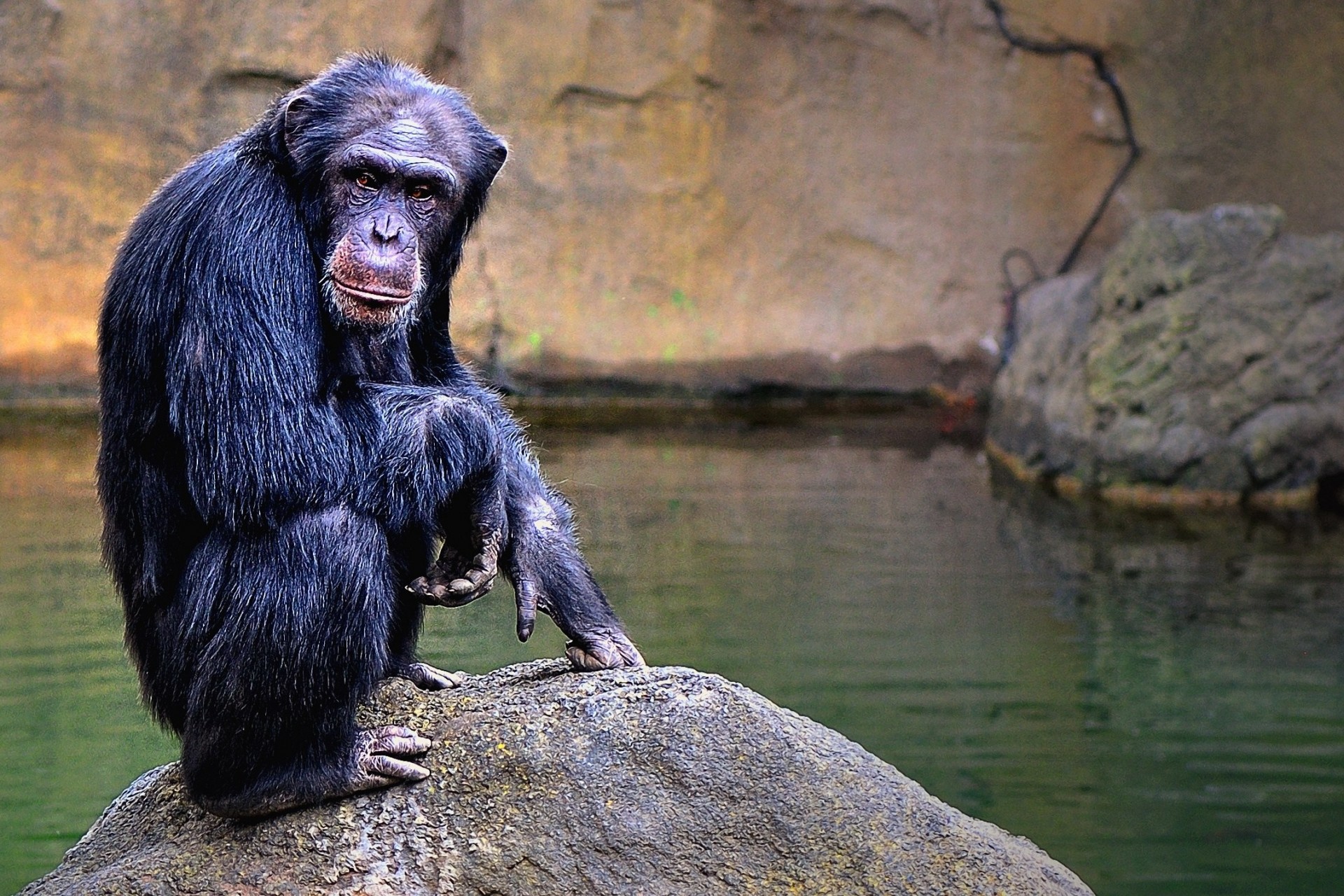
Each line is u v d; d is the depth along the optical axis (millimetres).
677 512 13961
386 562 5086
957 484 16281
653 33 19078
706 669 10062
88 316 17516
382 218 5348
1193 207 20391
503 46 18672
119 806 5668
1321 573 13117
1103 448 16578
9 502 12922
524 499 5676
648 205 19266
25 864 7242
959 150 20172
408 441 5125
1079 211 20344
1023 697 10000
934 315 20141
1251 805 8539
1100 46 20203
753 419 18969
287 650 4945
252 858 5105
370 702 5473
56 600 10195
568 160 18953
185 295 5070
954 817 5340
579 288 19031
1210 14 20203
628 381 19125
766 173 19688
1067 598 12219
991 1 20047
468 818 5125
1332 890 7531
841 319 19969
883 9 19812
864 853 5109
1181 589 12609
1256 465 16172
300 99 5371
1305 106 20203
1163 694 10086
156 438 5207
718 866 5070
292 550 4949
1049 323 18156
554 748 5203
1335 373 16531
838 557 13031
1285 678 10391
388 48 18125
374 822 5117
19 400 17297
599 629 5633
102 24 17484
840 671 10266
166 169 17656
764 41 19562
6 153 17328
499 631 8297
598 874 5043
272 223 5180
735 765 5195
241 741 5039
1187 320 16641
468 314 18453
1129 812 8414
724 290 19594
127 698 8734
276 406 4988
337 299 5234
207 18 17656
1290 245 17062
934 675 10320
